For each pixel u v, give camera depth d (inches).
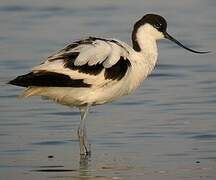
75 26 954.1
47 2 1109.7
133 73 554.6
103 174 476.1
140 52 566.6
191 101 661.9
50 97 540.7
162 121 603.5
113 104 661.3
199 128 581.6
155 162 501.7
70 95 536.7
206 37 899.4
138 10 1040.8
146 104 657.6
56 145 549.6
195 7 1060.5
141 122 602.9
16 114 629.9
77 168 490.9
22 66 778.2
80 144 531.8
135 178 466.6
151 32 573.0
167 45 887.1
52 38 896.9
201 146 538.6
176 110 634.8
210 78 741.3
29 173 479.2
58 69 524.4
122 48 548.1
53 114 632.4
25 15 1026.7
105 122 605.9
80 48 533.6
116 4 1088.8
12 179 464.8
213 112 625.6
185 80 738.2
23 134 573.9
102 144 549.6
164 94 689.0
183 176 468.4
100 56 533.0
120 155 521.0
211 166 489.7
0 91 703.1
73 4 1094.4
